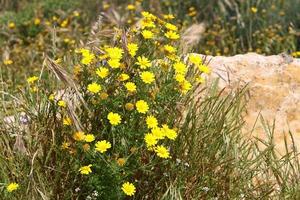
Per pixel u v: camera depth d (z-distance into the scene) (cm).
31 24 838
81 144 355
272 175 418
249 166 400
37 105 416
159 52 450
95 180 354
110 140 371
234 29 775
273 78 506
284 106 486
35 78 409
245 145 420
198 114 411
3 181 378
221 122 400
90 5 866
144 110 354
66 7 880
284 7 802
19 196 368
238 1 829
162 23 412
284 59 523
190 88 379
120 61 382
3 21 853
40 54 735
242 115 480
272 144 416
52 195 370
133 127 363
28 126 396
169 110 389
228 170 395
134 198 382
